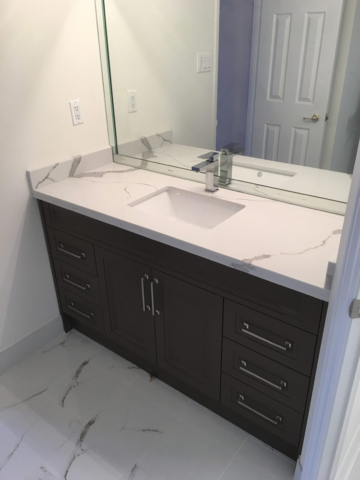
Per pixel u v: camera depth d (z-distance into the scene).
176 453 1.60
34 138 1.82
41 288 2.09
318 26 1.39
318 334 1.23
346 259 0.95
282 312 1.29
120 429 1.70
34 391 1.89
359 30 1.30
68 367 2.02
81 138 2.04
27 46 1.67
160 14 1.76
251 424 1.65
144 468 1.55
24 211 1.90
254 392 1.51
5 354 2.00
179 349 1.71
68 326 2.26
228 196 1.78
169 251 1.51
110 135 2.18
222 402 1.65
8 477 1.52
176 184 1.93
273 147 1.67
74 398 1.85
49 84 1.80
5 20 1.57
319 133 1.53
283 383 1.41
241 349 1.47
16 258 1.93
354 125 1.42
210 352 1.58
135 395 1.86
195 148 1.91
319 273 1.20
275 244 1.37
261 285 1.30
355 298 0.98
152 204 1.84
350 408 1.20
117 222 1.59
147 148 2.08
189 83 1.80
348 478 1.47
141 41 1.85
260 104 1.64
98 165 2.16
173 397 1.85
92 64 1.96
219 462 1.57
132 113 2.05
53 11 1.72
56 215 1.88
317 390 1.17
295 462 1.57
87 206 1.69
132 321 1.85
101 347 2.15
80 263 1.92
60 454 1.60
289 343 1.32
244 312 1.39
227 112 1.74
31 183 1.86
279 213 1.60
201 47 1.67
